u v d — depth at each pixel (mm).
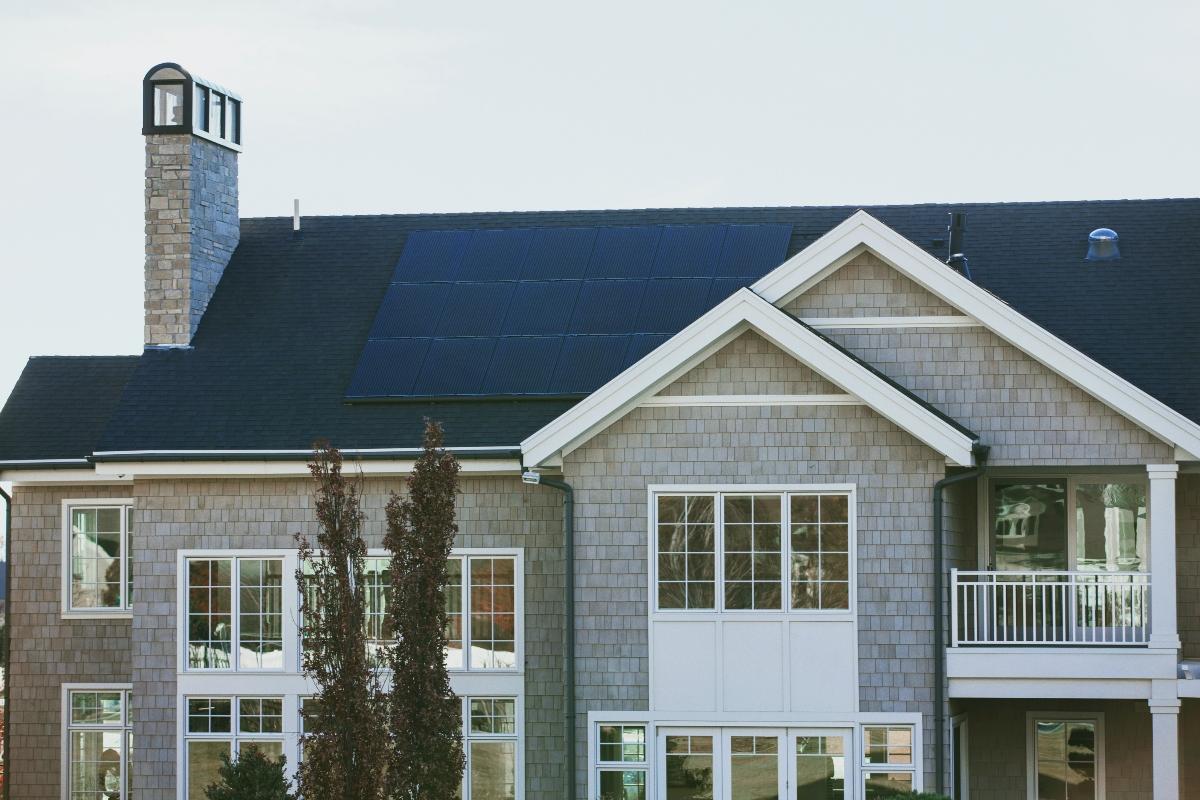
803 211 29141
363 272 28406
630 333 25578
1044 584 22625
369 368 25625
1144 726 24484
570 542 22609
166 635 24594
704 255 27188
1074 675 22078
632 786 22328
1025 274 26719
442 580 19438
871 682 22078
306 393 25656
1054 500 24453
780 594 22312
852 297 23344
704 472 22500
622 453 22641
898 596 22125
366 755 18469
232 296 28078
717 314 22172
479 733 24141
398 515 19359
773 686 22219
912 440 22219
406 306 26906
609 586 22531
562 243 28031
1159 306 25594
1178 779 23297
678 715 22281
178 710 24375
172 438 24812
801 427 22391
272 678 24297
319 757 18500
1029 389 22797
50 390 28375
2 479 26844
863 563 22203
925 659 22031
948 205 28891
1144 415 22078
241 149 29188
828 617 22203
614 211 29484
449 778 18984
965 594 22578
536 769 23922
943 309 23109
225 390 25922
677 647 22391
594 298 26500
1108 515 24344
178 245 27312
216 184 28375
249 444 24516
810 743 22188
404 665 19094
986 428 22844
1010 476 24234
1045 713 24703
